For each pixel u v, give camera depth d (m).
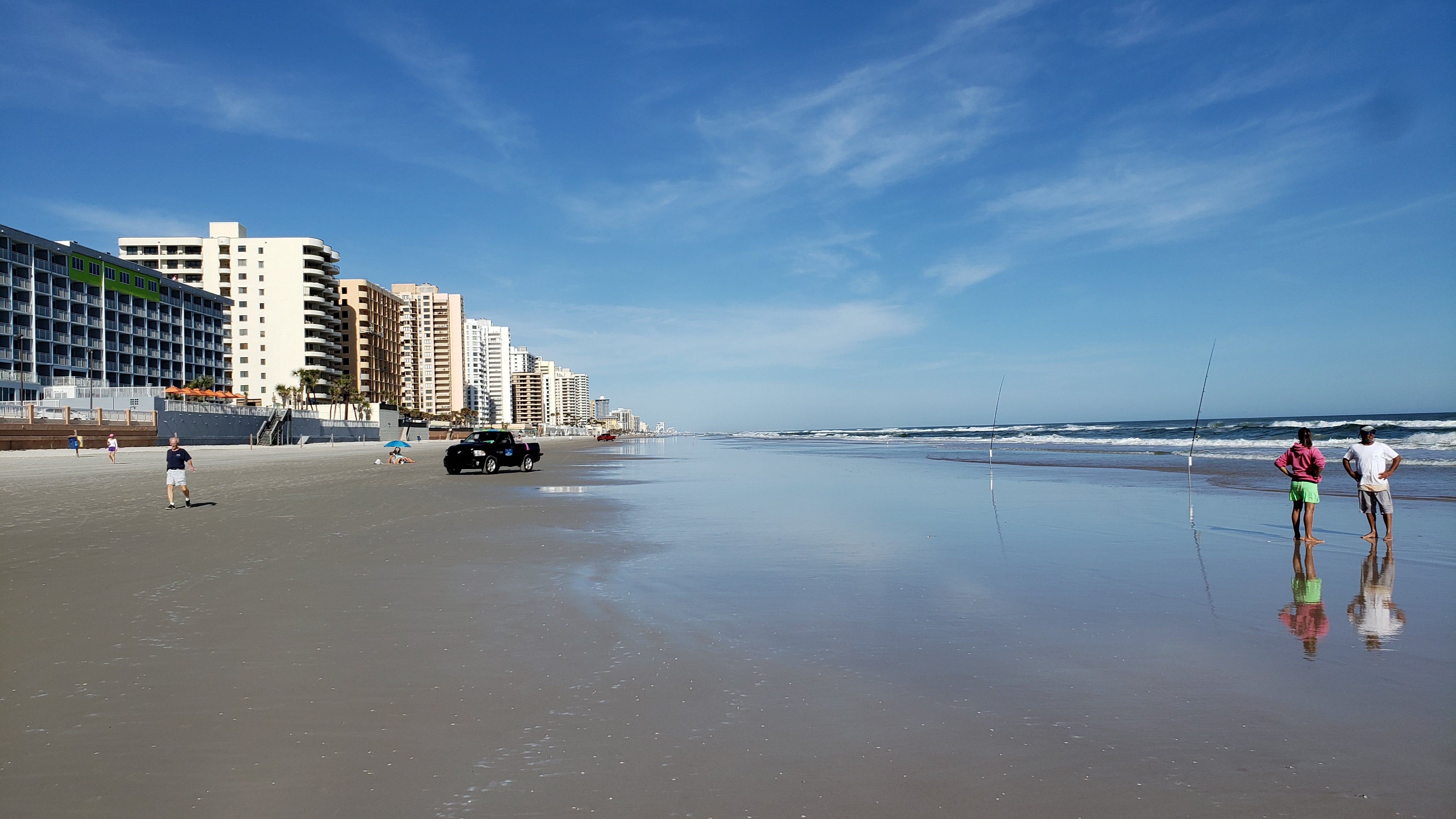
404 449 80.94
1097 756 3.95
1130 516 14.21
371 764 3.92
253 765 3.92
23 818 3.40
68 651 5.89
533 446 35.50
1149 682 5.06
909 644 5.98
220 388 113.81
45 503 18.88
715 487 22.86
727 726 4.37
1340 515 14.00
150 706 4.73
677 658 5.62
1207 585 8.14
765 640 6.11
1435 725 4.31
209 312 115.31
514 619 6.82
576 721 4.46
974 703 4.70
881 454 49.88
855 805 3.46
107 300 94.12
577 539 11.91
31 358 82.69
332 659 5.65
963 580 8.46
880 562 9.62
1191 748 4.04
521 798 3.55
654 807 3.45
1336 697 4.75
